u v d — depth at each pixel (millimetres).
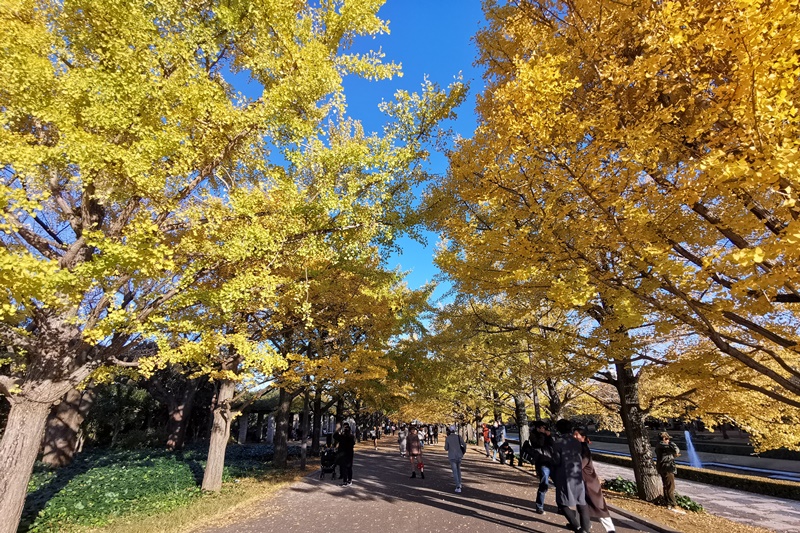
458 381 15500
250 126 5641
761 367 3588
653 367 6484
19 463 4773
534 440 6840
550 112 3750
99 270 4082
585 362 7500
